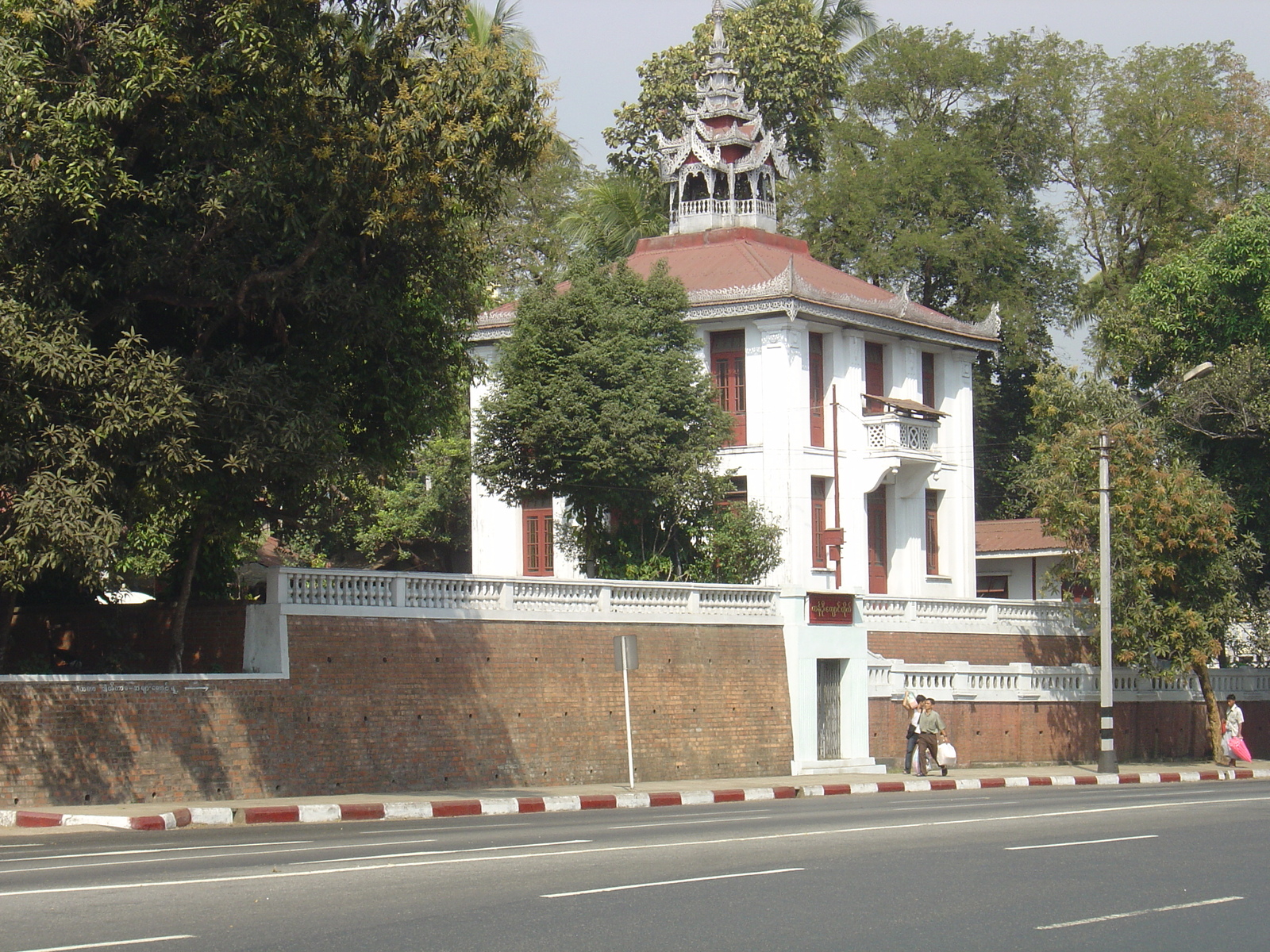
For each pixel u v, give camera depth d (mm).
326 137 21469
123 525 19656
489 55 22109
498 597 27844
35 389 19672
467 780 26516
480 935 9609
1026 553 50812
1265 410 41562
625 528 35688
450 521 48594
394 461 26422
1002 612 38625
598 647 29188
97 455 20000
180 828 19250
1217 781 34219
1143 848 15094
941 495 46000
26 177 19234
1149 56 58656
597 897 11242
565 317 34344
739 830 17359
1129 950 9344
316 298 21766
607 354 34062
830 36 59719
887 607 36000
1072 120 59625
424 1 22141
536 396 33844
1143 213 57781
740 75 57062
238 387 21000
